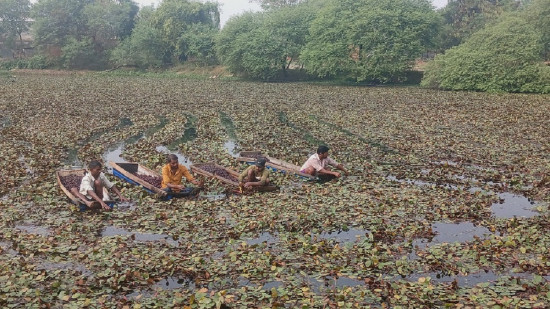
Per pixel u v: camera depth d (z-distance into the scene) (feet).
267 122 91.56
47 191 45.44
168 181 45.32
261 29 209.87
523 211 42.39
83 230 36.76
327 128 85.87
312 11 213.46
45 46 262.26
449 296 26.45
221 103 121.08
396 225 37.93
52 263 30.91
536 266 29.94
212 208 41.70
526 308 24.77
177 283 28.58
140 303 25.68
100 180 42.32
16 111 101.14
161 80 203.82
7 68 254.88
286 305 25.82
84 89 153.07
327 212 40.73
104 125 86.69
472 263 31.04
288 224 37.81
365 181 51.39
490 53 157.69
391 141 74.02
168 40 246.47
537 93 150.30
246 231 36.70
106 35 265.34
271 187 47.14
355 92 153.79
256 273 29.37
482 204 43.04
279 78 214.48
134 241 34.88
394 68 177.58
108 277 28.89
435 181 51.98
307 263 30.94
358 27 181.06
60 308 25.40
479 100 130.11
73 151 67.00
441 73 166.30
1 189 46.62
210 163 53.83
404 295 26.35
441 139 75.25
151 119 94.12
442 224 38.78
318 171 51.75
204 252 32.86
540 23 184.14
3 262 30.27
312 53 187.83
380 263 30.32
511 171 55.98
